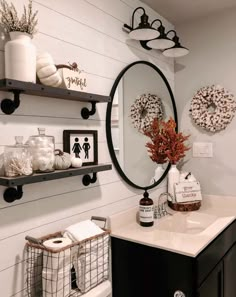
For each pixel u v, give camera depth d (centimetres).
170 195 208
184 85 236
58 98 133
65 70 123
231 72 214
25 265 119
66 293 117
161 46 196
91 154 149
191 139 233
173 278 142
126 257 160
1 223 112
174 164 207
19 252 118
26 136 121
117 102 173
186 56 234
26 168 106
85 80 135
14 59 104
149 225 175
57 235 131
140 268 154
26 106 121
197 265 136
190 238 154
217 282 162
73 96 126
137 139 192
